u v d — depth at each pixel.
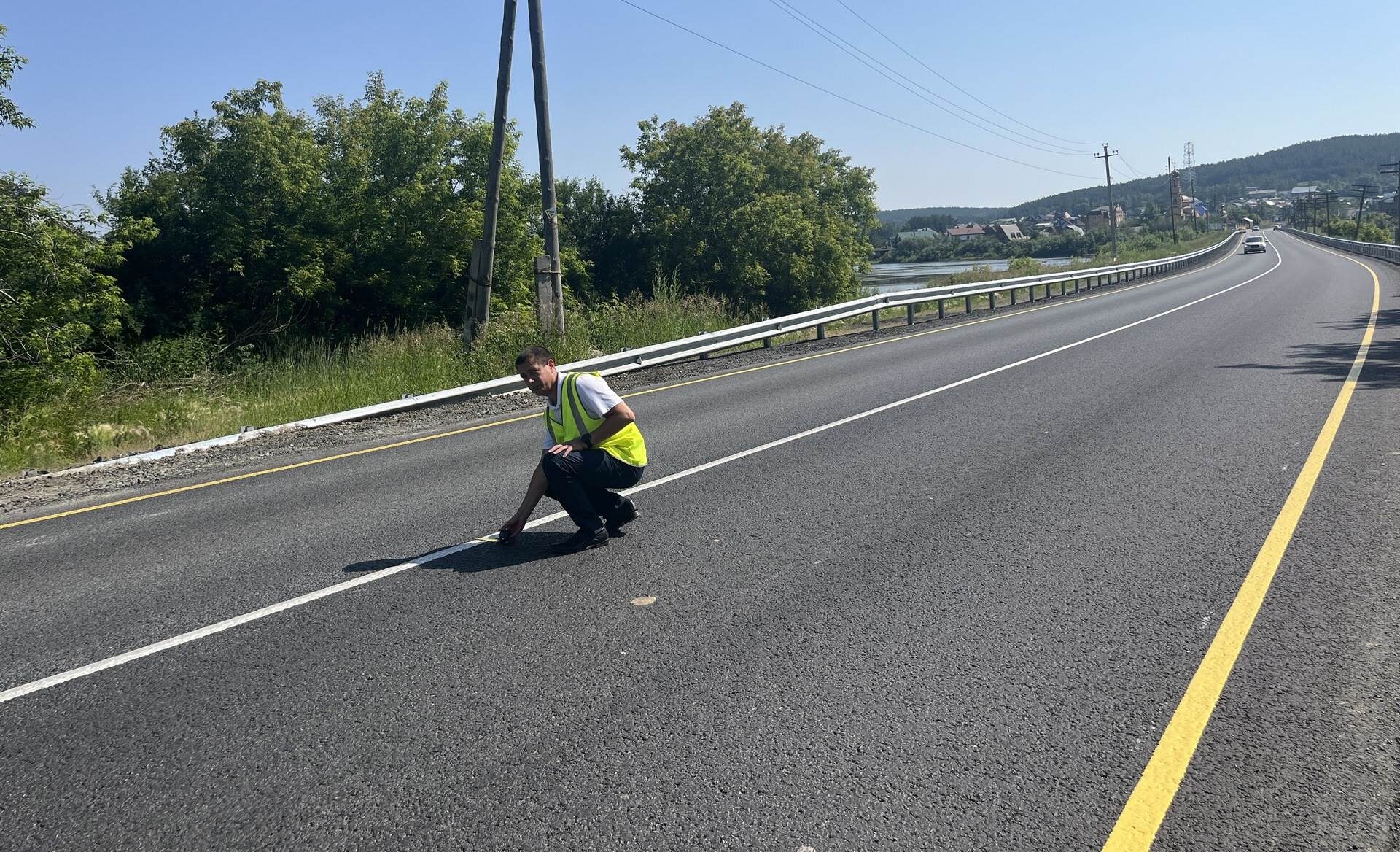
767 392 13.02
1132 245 105.56
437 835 3.04
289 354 20.62
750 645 4.40
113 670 4.44
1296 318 19.59
